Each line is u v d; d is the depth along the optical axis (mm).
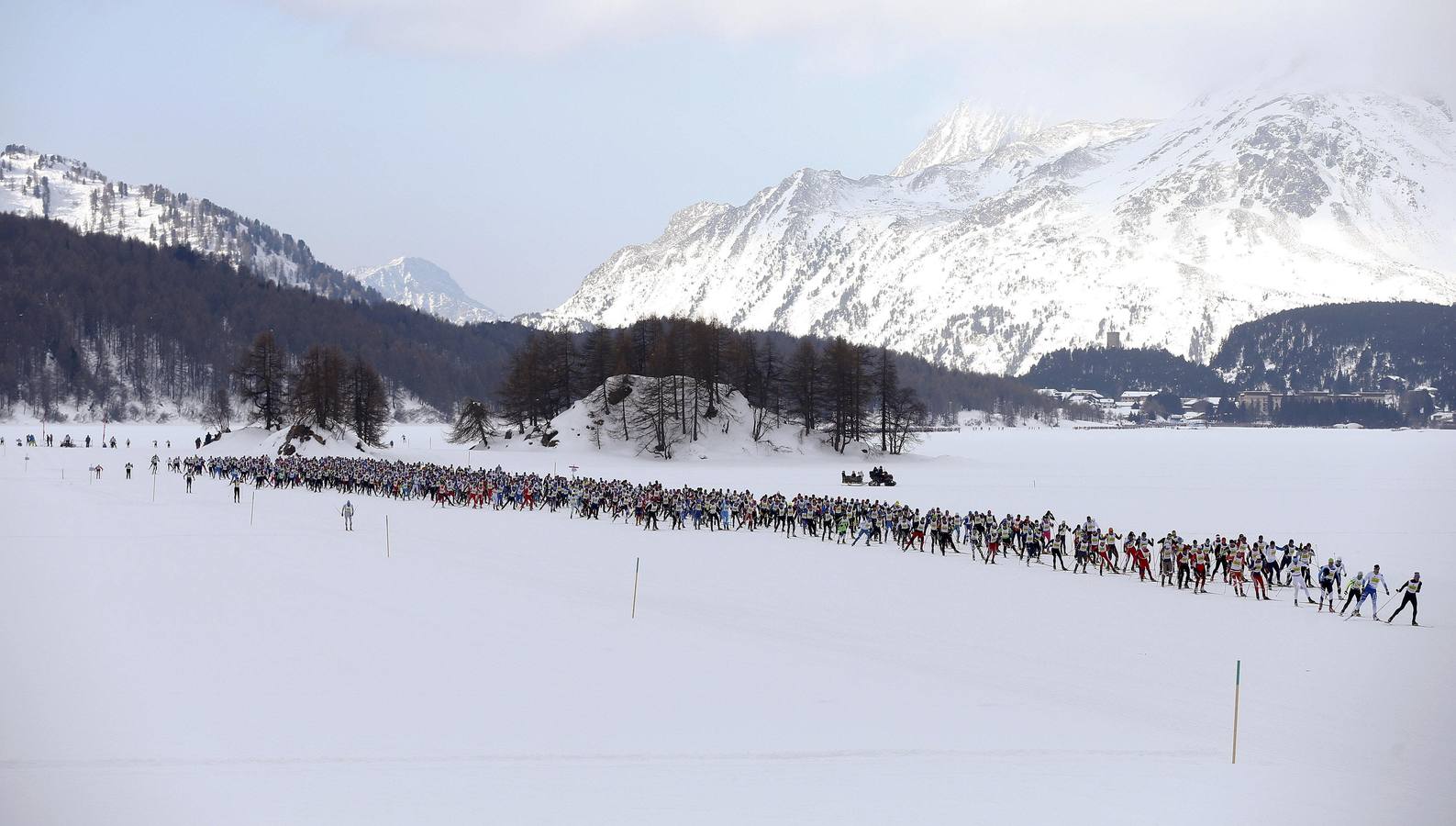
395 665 39719
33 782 27047
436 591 55625
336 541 76375
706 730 32719
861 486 137250
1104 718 35031
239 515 94000
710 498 91062
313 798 26219
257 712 33531
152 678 37375
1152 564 72812
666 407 189500
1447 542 81375
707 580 61812
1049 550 71562
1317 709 36500
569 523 91625
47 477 136500
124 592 53906
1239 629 50219
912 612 53250
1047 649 45500
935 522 76562
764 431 196000
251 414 199500
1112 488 135500
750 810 26016
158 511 95938
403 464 130125
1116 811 26375
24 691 35562
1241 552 61812
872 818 25656
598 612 50781
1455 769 30266
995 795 27422
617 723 33156
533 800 26422
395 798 26406
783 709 35062
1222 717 35438
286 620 47688
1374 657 44344
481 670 39250
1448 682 40156
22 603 50625
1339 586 57375
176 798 26156
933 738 32375
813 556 72875
